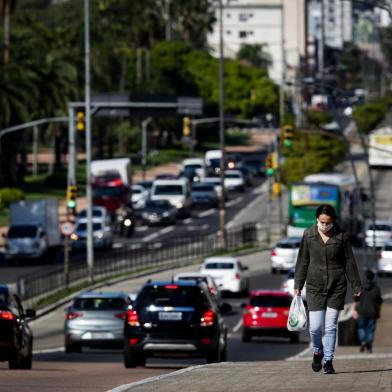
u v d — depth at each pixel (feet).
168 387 149.59
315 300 156.46
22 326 238.27
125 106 614.34
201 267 565.94
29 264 632.38
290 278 496.23
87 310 337.52
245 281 538.88
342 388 138.51
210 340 247.29
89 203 554.05
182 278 451.53
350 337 381.60
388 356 247.29
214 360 250.37
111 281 557.33
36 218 644.27
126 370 239.91
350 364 183.01
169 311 247.29
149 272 592.60
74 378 200.13
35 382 187.83
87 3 567.59
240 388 144.56
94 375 212.02
